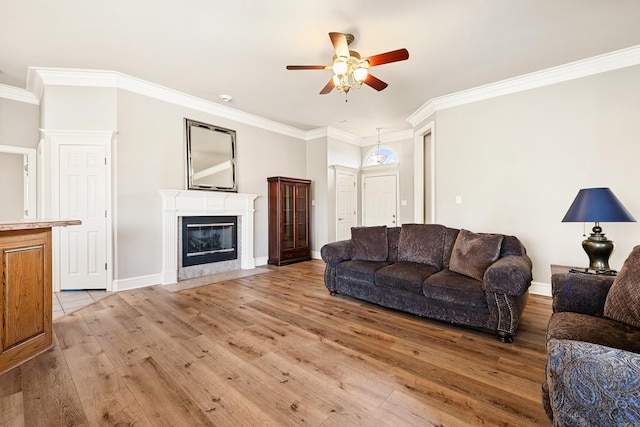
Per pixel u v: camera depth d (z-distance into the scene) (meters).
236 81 3.77
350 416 1.43
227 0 2.27
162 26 2.61
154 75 3.60
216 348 2.13
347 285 3.28
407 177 6.27
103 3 2.29
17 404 1.50
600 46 2.92
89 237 3.54
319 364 1.92
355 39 2.81
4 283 1.80
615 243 3.09
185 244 4.29
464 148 4.06
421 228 3.30
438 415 1.44
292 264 5.53
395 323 2.62
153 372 1.81
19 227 1.73
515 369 1.85
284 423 1.38
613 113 3.10
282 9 2.38
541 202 3.51
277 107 4.77
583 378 0.75
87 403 1.51
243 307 3.04
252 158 5.27
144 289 3.70
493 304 2.27
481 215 3.92
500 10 2.38
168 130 4.09
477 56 3.12
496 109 3.80
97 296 3.38
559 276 1.80
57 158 3.44
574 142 3.30
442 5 2.32
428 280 2.62
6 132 3.74
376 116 5.23
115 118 3.58
